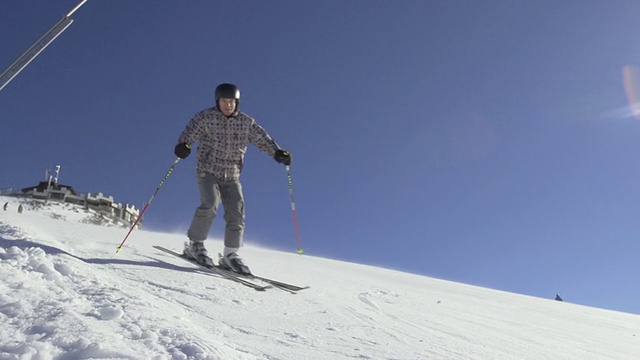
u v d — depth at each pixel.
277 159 5.00
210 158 4.82
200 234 4.72
